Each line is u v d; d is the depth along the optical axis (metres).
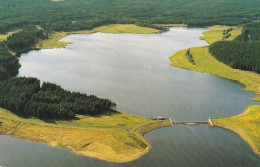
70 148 155.12
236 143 163.88
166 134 170.75
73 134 163.25
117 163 145.00
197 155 152.00
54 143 158.50
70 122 175.38
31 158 147.62
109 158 148.12
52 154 150.88
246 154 154.38
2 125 170.50
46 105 180.25
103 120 179.38
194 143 162.38
